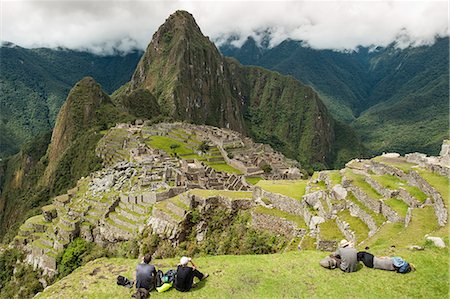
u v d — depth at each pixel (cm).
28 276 4634
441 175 2336
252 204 3159
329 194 2719
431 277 1428
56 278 4278
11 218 13688
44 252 4678
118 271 1803
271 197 2994
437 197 2033
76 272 1877
